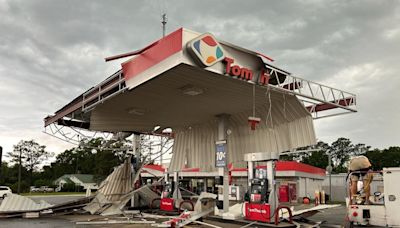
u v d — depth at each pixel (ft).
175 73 37.50
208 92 45.42
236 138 61.57
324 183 129.08
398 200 32.48
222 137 57.67
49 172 267.59
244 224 39.88
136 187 64.54
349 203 35.70
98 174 191.31
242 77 37.04
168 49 34.09
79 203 57.88
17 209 51.67
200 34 33.91
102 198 56.75
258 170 40.60
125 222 44.14
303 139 49.24
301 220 40.98
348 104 47.57
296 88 43.68
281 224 37.27
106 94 47.11
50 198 114.73
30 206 53.57
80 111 56.29
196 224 41.06
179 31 32.99
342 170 223.71
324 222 41.34
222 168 48.98
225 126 58.18
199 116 61.00
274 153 39.09
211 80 39.96
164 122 66.23
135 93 45.91
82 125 67.92
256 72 38.68
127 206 62.90
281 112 51.16
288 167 101.60
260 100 49.52
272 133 54.60
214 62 33.91
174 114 59.47
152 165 106.22
